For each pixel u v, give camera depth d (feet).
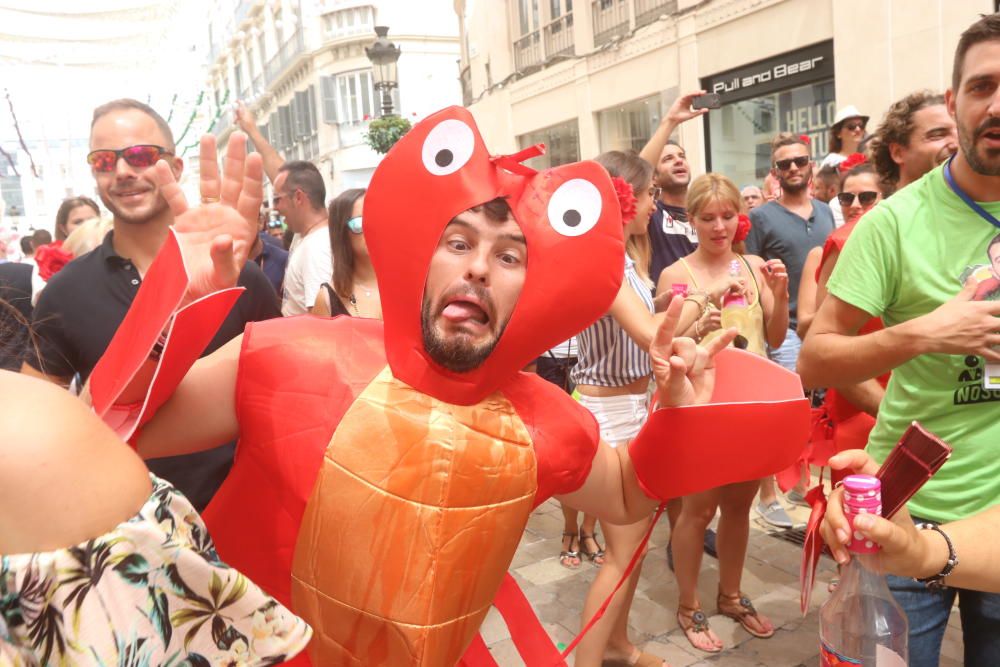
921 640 5.82
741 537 9.91
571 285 4.31
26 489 2.32
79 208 16.58
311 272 12.42
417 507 4.23
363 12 88.79
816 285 11.19
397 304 4.34
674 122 11.92
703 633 9.69
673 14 33.58
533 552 12.72
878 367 5.80
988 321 5.28
